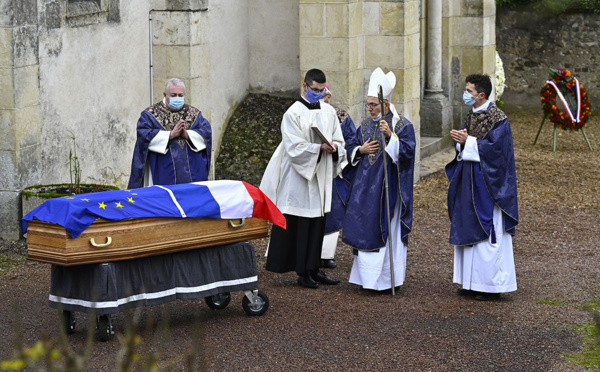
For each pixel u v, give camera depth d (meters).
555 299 11.13
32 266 12.34
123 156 16.12
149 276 9.30
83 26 14.73
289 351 9.09
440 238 14.56
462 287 11.30
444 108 22.81
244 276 10.02
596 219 15.92
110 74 15.56
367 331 9.80
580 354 8.99
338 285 11.95
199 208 9.45
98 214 8.74
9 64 12.96
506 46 29.75
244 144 18.75
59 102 14.23
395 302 11.05
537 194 18.03
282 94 19.72
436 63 22.55
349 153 11.77
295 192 11.62
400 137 11.41
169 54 16.69
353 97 17.80
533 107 29.75
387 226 11.38
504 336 9.63
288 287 11.76
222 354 8.96
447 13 22.64
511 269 11.15
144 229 9.06
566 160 21.70
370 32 17.98
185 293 9.52
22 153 13.33
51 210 8.76
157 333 9.60
